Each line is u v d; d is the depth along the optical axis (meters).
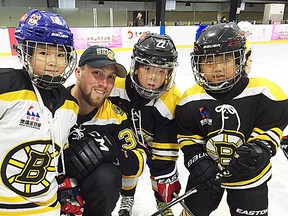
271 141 1.28
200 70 1.31
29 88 1.10
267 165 1.38
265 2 17.61
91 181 1.32
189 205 1.50
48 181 1.16
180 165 2.36
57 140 1.15
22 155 1.08
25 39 1.07
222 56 1.24
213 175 1.32
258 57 7.87
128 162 1.38
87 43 8.09
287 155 1.37
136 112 1.50
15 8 8.29
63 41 1.09
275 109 1.30
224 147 1.36
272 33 11.09
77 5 14.32
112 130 1.42
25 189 1.11
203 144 1.45
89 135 1.35
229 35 1.24
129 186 1.60
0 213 1.09
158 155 1.52
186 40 9.58
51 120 1.12
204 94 1.37
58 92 1.20
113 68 1.31
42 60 1.08
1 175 1.07
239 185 1.36
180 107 1.41
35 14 1.10
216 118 1.34
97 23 9.26
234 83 1.28
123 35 8.62
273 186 2.06
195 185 1.38
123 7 15.36
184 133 1.42
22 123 1.07
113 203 1.37
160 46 1.33
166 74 1.37
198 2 17.02
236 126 1.33
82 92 1.34
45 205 1.15
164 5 11.41
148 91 1.36
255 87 1.33
